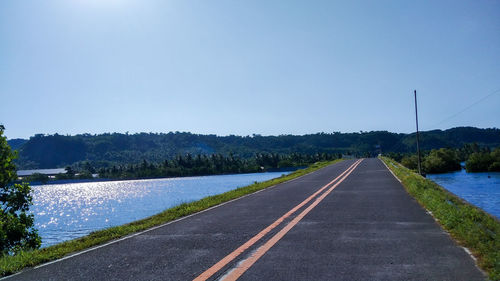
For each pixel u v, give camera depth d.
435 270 4.96
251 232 8.04
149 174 168.62
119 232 8.99
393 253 5.87
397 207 11.09
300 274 4.95
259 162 172.00
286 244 6.75
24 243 12.27
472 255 5.61
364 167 39.25
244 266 5.44
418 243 6.49
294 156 175.50
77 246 7.58
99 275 5.40
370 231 7.66
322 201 13.21
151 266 5.71
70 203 75.81
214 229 8.67
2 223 11.50
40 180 170.75
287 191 18.00
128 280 5.07
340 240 6.91
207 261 5.82
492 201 39.53
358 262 5.43
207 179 134.12
